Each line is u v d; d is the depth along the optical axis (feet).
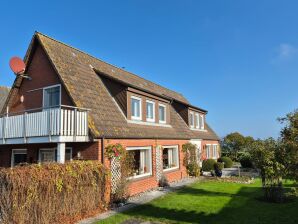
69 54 52.34
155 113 62.18
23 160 48.57
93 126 40.98
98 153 40.04
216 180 65.51
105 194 38.75
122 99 51.93
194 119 90.74
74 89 44.14
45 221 28.48
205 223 30.53
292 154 26.11
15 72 48.44
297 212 34.86
